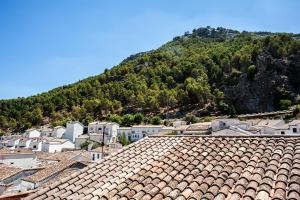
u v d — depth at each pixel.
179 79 157.88
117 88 155.12
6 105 161.62
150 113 129.50
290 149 8.10
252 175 6.88
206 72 153.12
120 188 7.28
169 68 171.75
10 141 98.25
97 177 8.28
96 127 107.06
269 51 121.44
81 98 157.75
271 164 7.29
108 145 73.00
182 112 122.44
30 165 50.81
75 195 7.36
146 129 99.50
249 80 119.38
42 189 8.14
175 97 133.50
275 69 115.31
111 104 140.75
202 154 8.62
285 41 127.38
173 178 7.41
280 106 104.56
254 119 89.88
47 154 61.72
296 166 6.99
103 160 9.50
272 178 6.66
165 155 8.96
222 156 8.29
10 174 35.47
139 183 7.41
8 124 142.62
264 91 113.12
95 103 142.12
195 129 69.31
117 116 124.69
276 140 8.88
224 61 140.62
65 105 155.62
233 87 122.50
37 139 93.94
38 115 143.75
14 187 33.31
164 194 6.62
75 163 36.38
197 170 7.59
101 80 178.25
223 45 195.88
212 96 125.88
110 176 8.16
